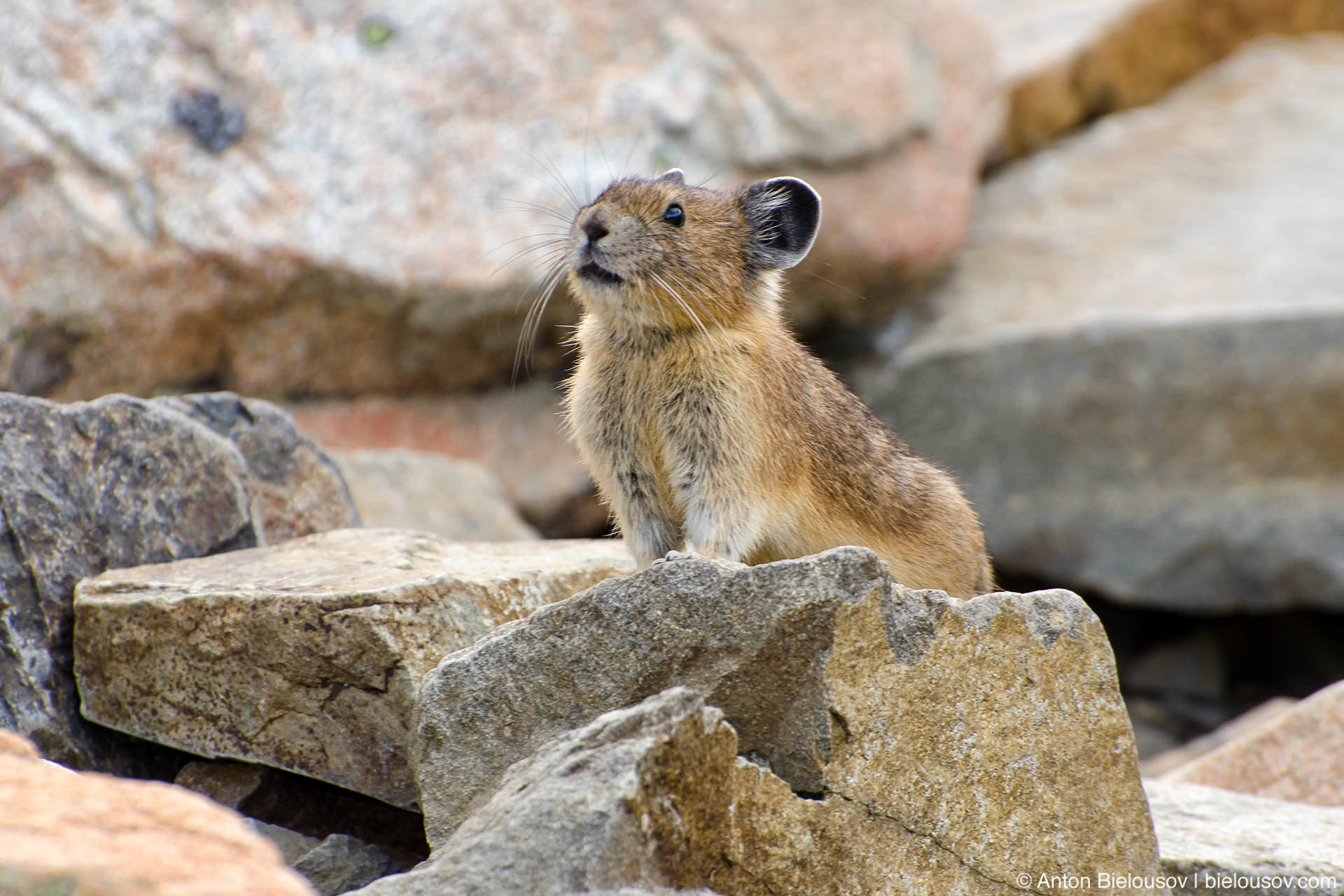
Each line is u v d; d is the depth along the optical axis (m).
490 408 17.00
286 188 15.88
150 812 4.96
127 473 8.65
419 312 15.97
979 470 18.06
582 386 8.74
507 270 15.83
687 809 5.64
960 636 6.54
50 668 7.82
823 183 17.69
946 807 6.45
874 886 6.21
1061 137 23.56
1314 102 23.52
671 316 8.31
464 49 16.83
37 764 5.21
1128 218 20.98
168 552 8.66
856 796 6.21
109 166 15.59
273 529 9.97
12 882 4.21
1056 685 6.84
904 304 19.47
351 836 7.28
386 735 7.18
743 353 8.34
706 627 6.26
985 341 17.94
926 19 19.30
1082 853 6.84
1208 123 23.34
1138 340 17.20
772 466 8.27
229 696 7.46
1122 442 17.44
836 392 9.27
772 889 5.93
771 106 17.44
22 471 8.15
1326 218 19.75
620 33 17.50
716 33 17.72
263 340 15.99
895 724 6.33
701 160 17.02
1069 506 17.59
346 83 16.47
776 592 6.18
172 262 15.32
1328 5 26.58
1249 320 16.78
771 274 9.09
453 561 8.42
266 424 10.17
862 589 6.22
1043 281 19.64
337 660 7.19
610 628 6.38
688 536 8.30
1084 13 23.89
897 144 18.28
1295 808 8.77
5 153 15.41
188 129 15.94
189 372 15.89
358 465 14.34
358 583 7.50
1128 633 18.50
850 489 8.86
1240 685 17.66
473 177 16.23
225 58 16.36
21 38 15.99
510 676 6.48
